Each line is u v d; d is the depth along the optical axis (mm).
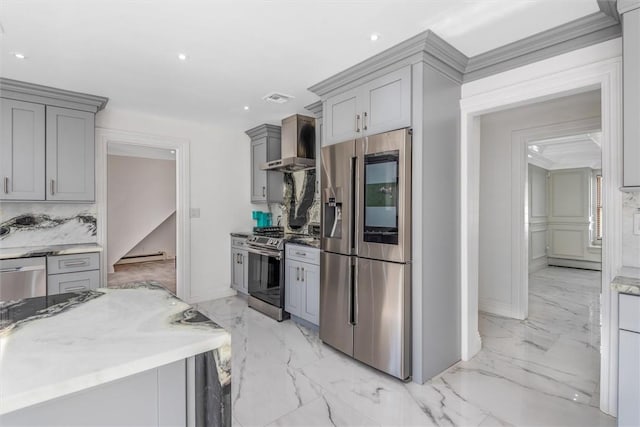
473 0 1736
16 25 1957
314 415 1921
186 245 4148
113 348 869
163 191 7262
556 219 7070
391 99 2355
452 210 2496
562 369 2469
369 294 2453
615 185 1897
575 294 4727
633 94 1619
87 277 3080
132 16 1883
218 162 4426
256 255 3906
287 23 1958
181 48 2260
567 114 3346
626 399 1552
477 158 2711
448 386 2232
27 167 2887
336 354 2729
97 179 3508
